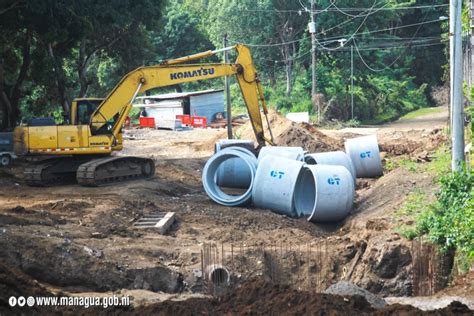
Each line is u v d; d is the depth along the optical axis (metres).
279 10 68.56
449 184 21.34
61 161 30.64
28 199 26.31
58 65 47.03
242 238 23.14
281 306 13.60
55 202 24.44
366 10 66.69
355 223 24.38
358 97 67.38
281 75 76.00
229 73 32.31
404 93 78.00
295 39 70.50
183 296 16.84
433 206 21.39
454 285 17.31
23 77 43.94
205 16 84.56
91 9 41.72
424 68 84.31
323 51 68.19
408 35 83.44
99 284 18.58
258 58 71.56
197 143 48.41
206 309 13.87
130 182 30.80
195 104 67.88
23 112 52.97
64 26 40.66
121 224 23.22
